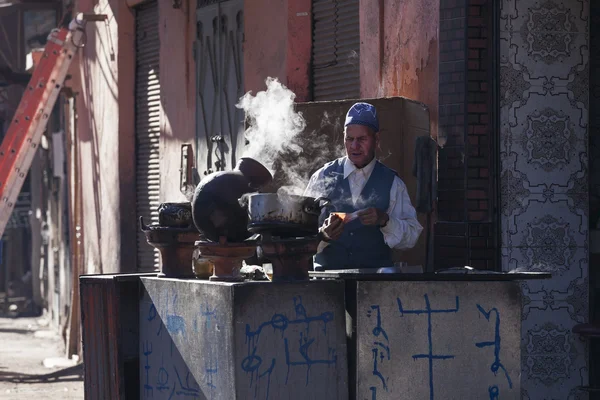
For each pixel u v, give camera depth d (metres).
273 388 6.71
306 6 14.26
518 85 10.69
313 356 6.82
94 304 8.49
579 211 10.87
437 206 10.76
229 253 7.16
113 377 8.19
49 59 22.41
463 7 10.58
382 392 6.84
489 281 6.95
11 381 20.98
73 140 25.73
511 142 10.65
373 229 8.73
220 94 15.95
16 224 40.84
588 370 10.84
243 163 8.41
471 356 6.93
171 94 18.44
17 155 21.94
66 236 29.20
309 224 6.96
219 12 15.99
